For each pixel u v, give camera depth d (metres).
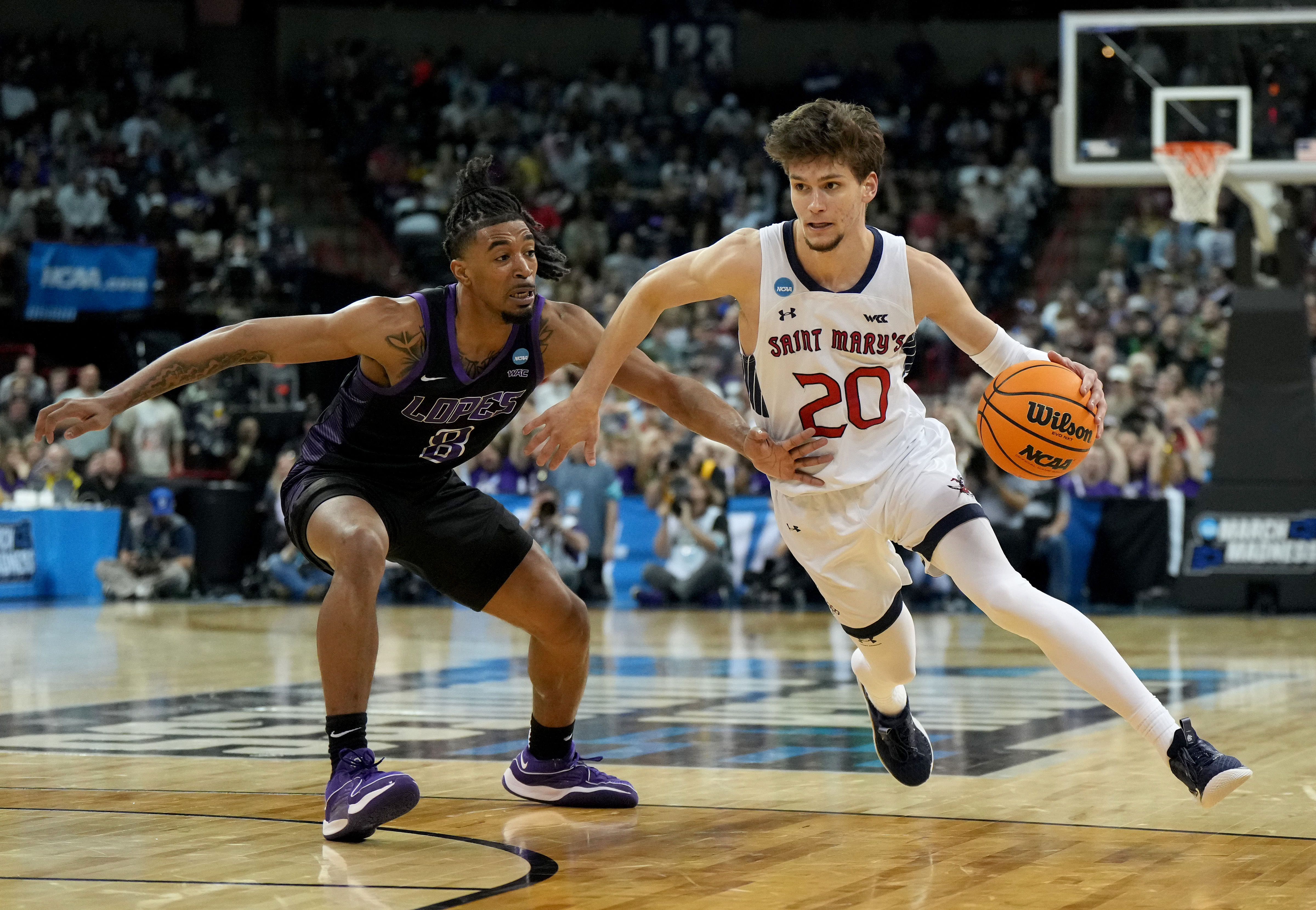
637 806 3.54
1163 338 14.04
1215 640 8.74
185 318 15.34
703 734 4.84
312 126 18.89
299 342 3.27
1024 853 2.97
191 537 12.81
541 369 3.45
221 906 2.49
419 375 3.31
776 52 20.27
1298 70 10.60
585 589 12.23
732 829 3.25
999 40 20.08
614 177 18.19
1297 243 10.89
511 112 18.92
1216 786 2.91
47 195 15.98
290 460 12.77
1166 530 11.54
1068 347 14.20
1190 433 11.99
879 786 3.81
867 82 19.44
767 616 10.96
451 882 2.69
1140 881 2.70
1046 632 3.09
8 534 12.30
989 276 17.30
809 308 3.27
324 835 3.10
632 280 16.53
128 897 2.55
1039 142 18.86
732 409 3.41
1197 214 10.76
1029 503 11.58
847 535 3.33
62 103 17.27
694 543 11.93
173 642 8.70
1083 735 4.80
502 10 19.89
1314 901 2.53
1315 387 11.14
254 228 16.70
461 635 9.45
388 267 17.69
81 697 5.97
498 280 3.25
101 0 18.80
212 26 19.41
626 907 2.49
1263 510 10.84
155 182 16.42
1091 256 17.75
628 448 12.68
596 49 20.02
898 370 3.36
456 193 3.31
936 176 18.39
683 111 19.11
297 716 5.35
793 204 3.21
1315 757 4.25
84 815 3.39
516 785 3.60
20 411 13.13
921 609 11.88
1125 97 10.84
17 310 14.41
